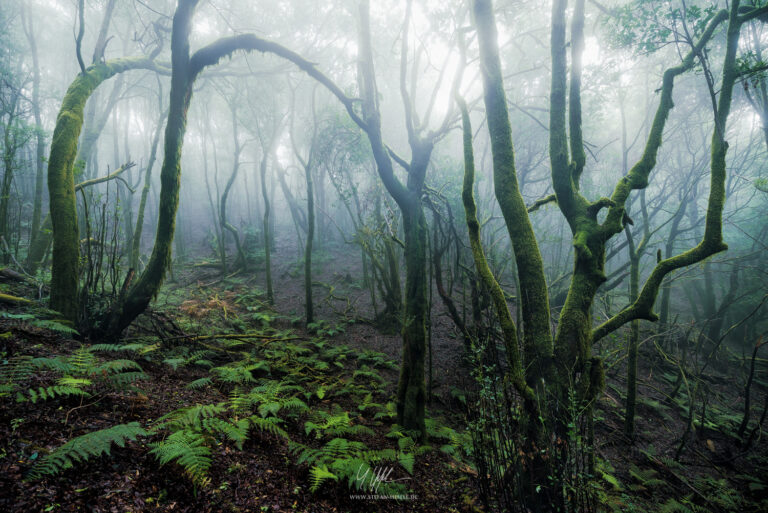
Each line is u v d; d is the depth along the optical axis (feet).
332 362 23.65
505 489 9.77
